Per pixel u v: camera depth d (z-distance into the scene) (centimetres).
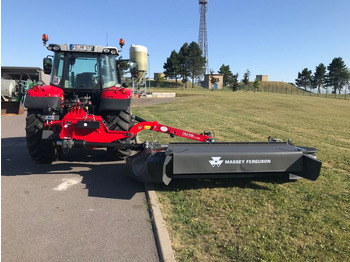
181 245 295
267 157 431
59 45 618
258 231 320
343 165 583
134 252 290
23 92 1981
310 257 274
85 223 349
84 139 499
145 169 452
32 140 568
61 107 578
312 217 352
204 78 7450
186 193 431
